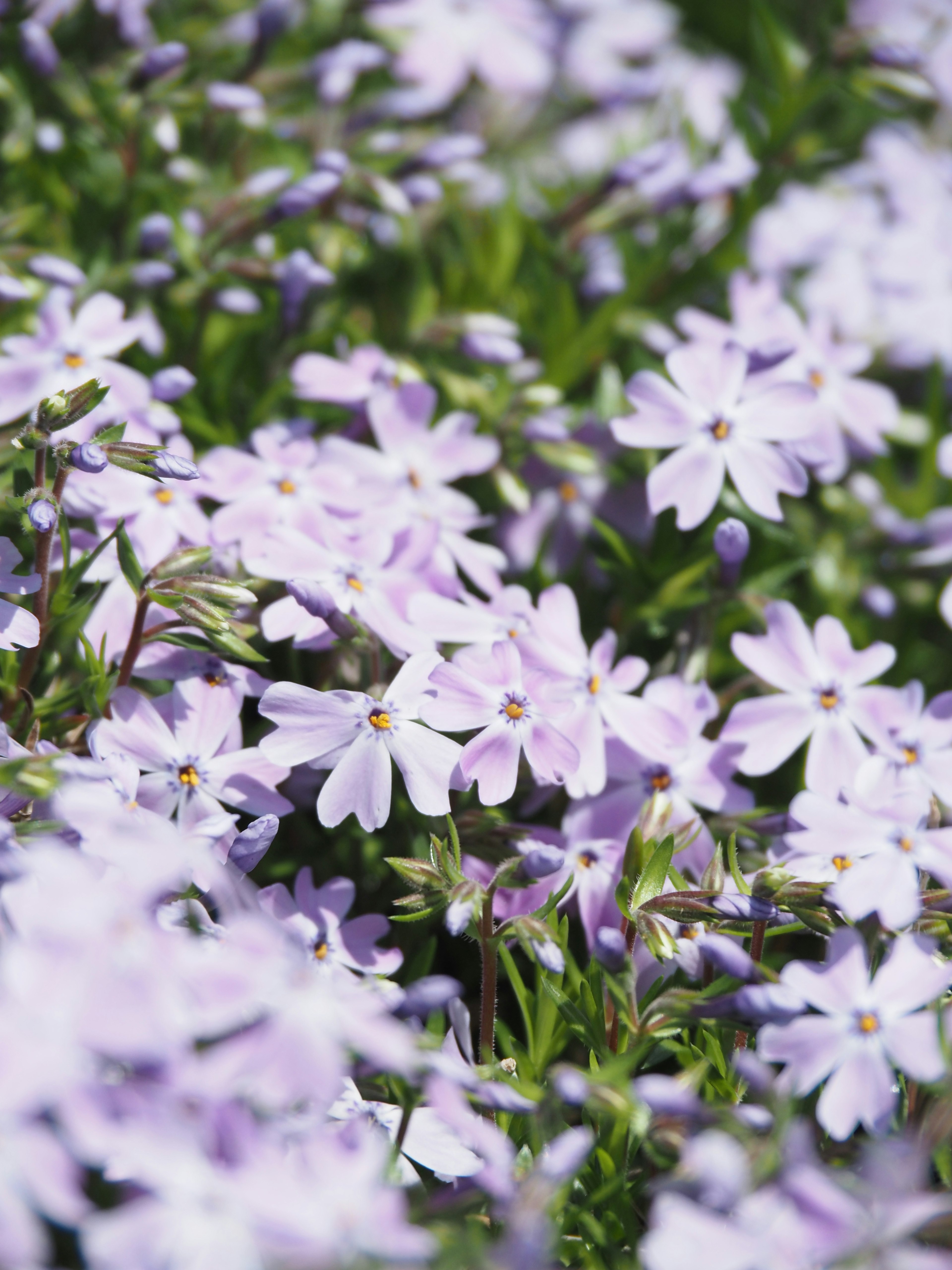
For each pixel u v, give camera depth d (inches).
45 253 12.4
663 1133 10.4
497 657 11.2
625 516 12.9
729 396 12.1
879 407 13.1
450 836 11.4
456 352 13.2
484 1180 10.2
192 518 11.8
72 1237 10.1
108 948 9.8
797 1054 10.5
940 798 11.6
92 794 10.4
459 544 12.1
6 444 11.7
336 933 11.1
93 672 11.2
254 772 11.2
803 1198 10.0
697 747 11.6
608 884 11.4
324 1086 9.9
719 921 10.9
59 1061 9.7
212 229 12.7
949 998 10.9
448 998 10.4
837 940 10.6
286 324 12.8
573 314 13.2
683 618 12.3
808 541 13.1
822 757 11.6
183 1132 9.7
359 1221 9.8
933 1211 10.0
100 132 13.1
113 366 11.9
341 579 11.5
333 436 12.4
